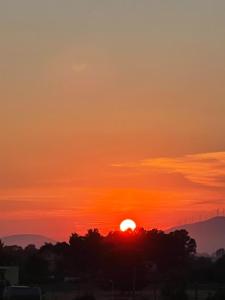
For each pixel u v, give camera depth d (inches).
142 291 6722.4
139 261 6801.2
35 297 3004.4
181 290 4854.8
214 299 4576.8
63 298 5128.0
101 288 6963.6
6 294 3014.3
